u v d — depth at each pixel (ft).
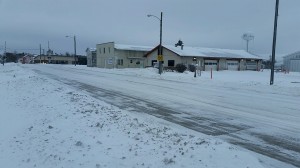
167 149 22.77
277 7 82.89
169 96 59.06
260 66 232.53
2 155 25.13
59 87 68.33
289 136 29.32
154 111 42.52
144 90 69.51
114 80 99.60
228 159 20.97
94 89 71.36
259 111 43.14
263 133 30.45
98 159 21.36
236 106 47.52
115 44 235.81
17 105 48.21
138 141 24.82
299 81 107.65
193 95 60.95
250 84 85.66
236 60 214.69
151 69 160.66
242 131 31.24
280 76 150.30
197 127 32.94
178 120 36.50
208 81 96.22
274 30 84.02
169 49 191.01
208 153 21.91
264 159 22.43
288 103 51.29
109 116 34.58
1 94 63.62
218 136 29.14
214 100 54.19
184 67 157.38
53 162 21.75
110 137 26.07
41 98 52.08
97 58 244.42
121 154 22.06
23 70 152.05
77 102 45.01
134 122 31.65
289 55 262.67
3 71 158.92
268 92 68.54
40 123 33.91
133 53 229.04
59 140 26.53
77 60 376.89
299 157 23.08
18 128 33.83
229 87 78.74
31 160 23.03
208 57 194.90
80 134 27.50
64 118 34.27
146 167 19.63
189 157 21.15
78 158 21.85
